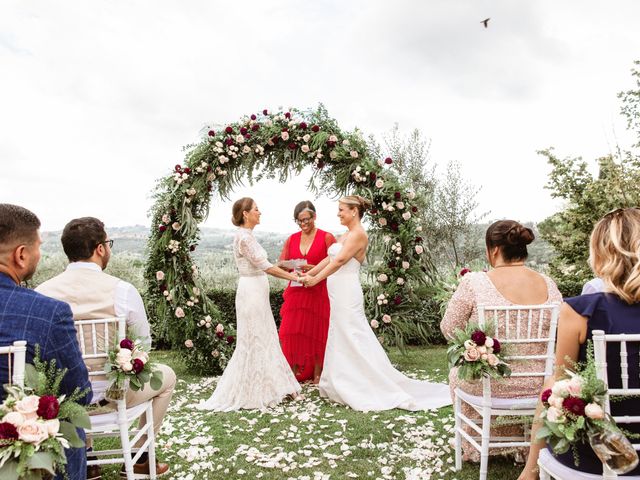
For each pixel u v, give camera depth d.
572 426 1.42
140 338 2.40
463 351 2.40
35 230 1.67
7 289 1.60
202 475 2.83
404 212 5.78
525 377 2.65
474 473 2.78
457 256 10.71
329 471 2.85
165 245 5.66
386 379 4.26
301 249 5.32
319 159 5.81
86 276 2.48
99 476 2.73
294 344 5.25
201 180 5.67
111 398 2.33
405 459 3.02
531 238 2.72
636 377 1.56
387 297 5.74
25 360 1.53
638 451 1.53
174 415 4.12
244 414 4.09
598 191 7.38
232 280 8.31
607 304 1.64
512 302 2.63
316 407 4.25
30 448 1.29
